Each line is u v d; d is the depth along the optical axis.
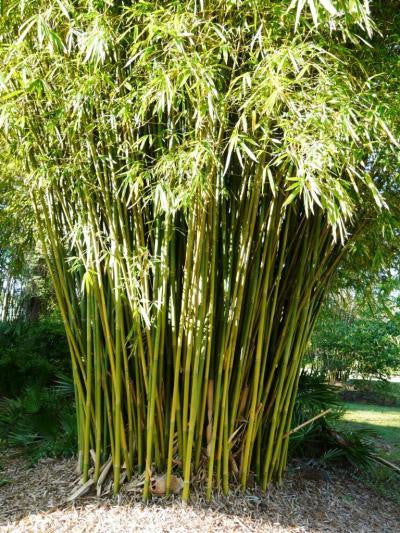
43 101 2.20
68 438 2.98
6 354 4.66
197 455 2.37
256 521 2.26
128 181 1.94
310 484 2.86
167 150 2.09
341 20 1.80
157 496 2.31
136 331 2.26
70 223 2.37
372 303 3.63
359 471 3.31
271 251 2.39
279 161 1.74
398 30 2.27
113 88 2.11
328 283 2.82
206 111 1.85
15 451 3.18
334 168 2.05
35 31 2.04
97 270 2.26
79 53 1.85
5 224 3.64
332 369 7.50
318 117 1.63
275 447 2.62
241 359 2.41
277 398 2.55
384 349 7.23
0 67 2.01
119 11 2.07
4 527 2.17
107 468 2.43
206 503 2.29
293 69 1.77
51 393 3.77
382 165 2.30
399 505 2.90
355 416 5.56
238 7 1.75
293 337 2.62
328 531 2.32
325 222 2.48
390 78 2.14
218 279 2.41
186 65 1.65
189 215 2.09
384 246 2.82
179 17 1.75
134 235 2.37
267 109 1.69
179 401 2.36
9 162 2.82
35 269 7.62
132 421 2.41
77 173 2.23
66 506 2.31
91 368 2.46
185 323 2.27
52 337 5.39
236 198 2.32
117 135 2.21
